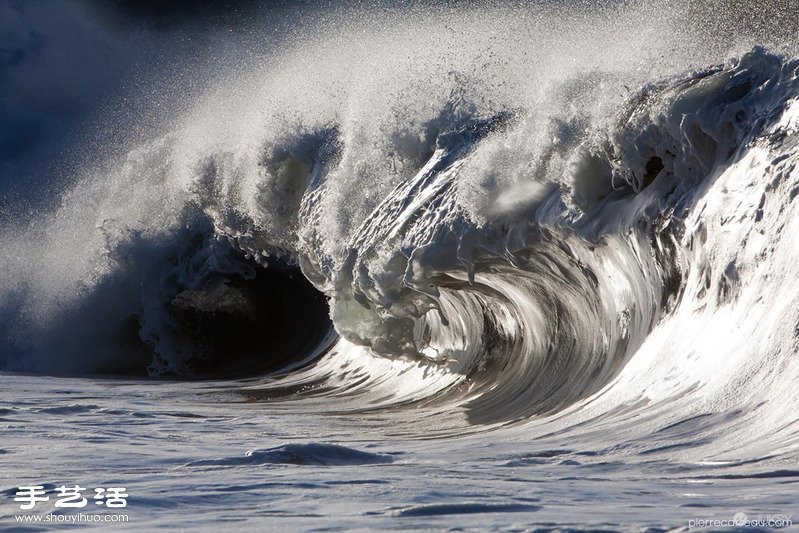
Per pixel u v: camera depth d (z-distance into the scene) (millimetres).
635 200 31266
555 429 26891
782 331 22609
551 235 35062
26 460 21922
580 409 29219
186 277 72938
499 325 42938
